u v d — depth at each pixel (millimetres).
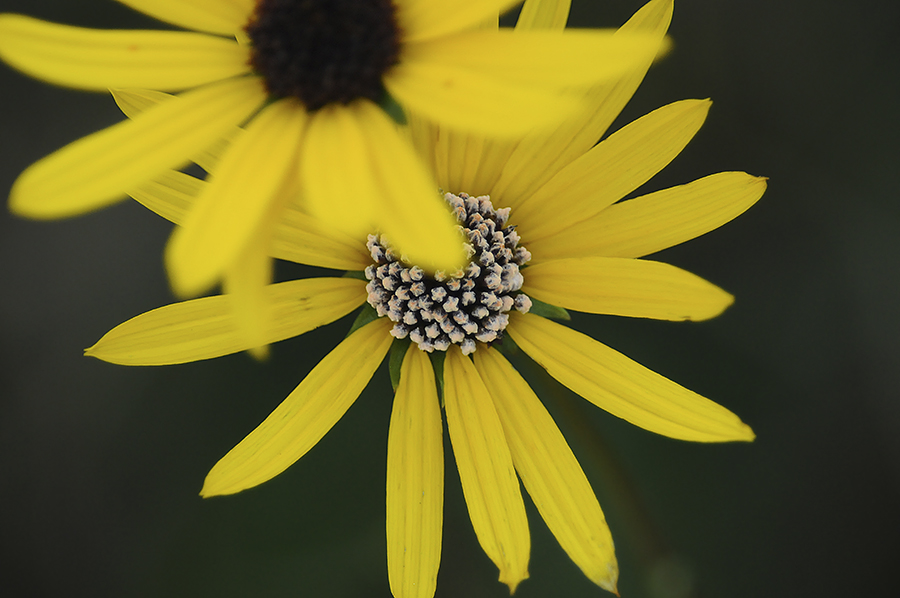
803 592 244
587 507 196
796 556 245
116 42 182
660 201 200
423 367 202
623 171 200
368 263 203
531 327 202
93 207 175
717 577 245
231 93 183
